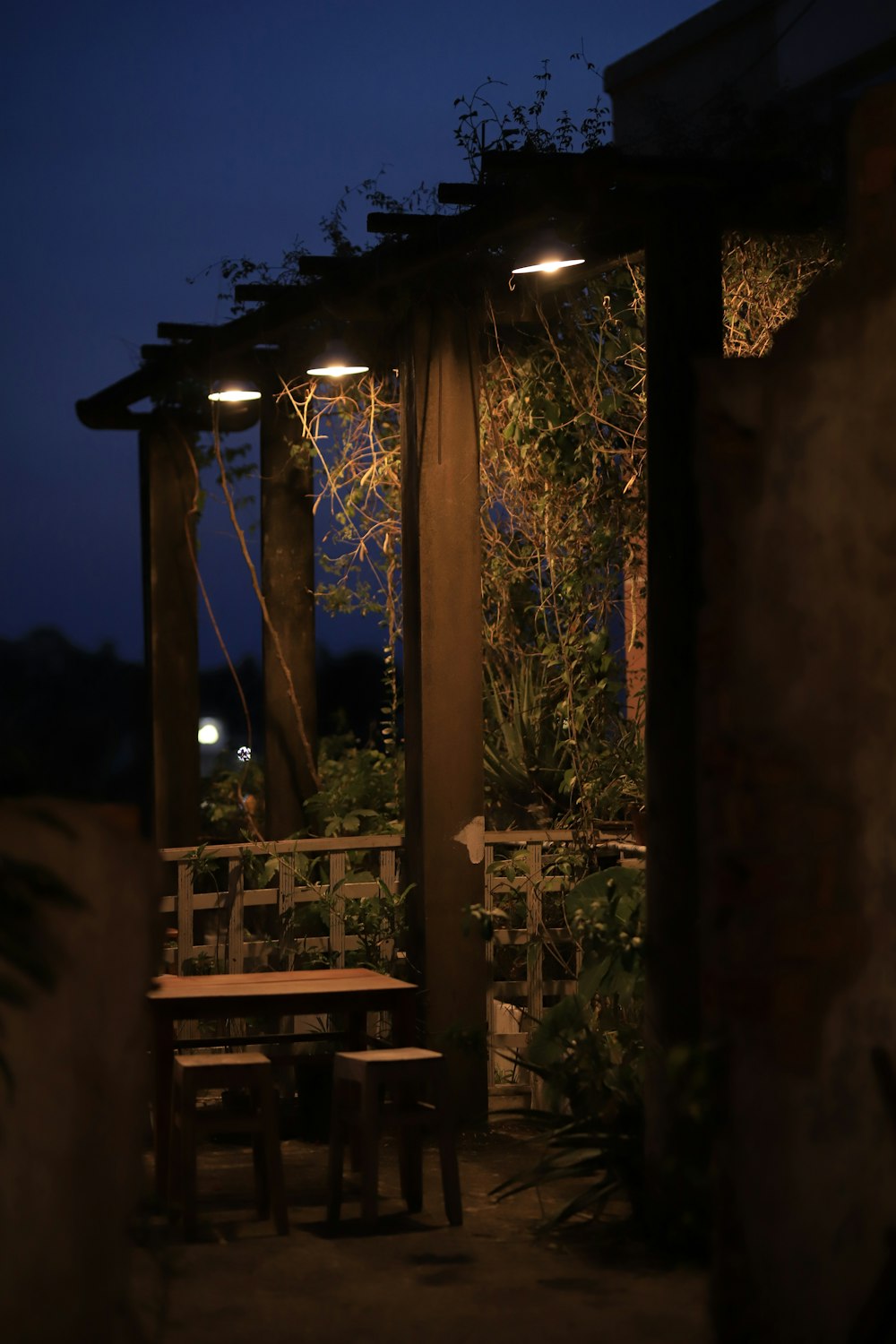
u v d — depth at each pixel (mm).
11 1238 3375
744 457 3670
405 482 7039
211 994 5523
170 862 7246
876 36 7527
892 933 3330
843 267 3518
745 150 5496
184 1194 5105
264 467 8992
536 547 8117
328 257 7273
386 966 7227
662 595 5012
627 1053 5812
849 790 3443
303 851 7422
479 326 7016
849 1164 3377
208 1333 4109
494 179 6312
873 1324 3248
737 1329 3586
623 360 7742
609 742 7984
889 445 3393
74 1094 3551
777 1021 3539
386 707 9078
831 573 3494
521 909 7293
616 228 5574
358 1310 4320
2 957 3365
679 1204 4777
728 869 3627
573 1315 4250
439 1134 5293
